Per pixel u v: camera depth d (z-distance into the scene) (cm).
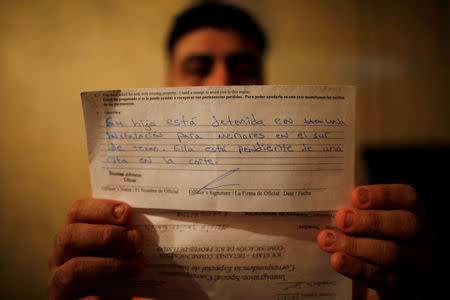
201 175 26
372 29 65
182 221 28
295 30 66
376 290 26
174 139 27
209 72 54
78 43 65
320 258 28
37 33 64
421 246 27
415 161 64
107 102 27
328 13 66
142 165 27
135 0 65
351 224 26
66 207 68
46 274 67
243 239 28
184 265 28
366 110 67
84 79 66
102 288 29
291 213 28
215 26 53
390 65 66
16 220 67
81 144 67
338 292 28
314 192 26
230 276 28
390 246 25
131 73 67
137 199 28
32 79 65
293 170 26
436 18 64
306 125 26
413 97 66
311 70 67
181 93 26
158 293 28
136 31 66
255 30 58
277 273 28
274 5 66
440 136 66
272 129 26
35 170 67
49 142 67
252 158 26
